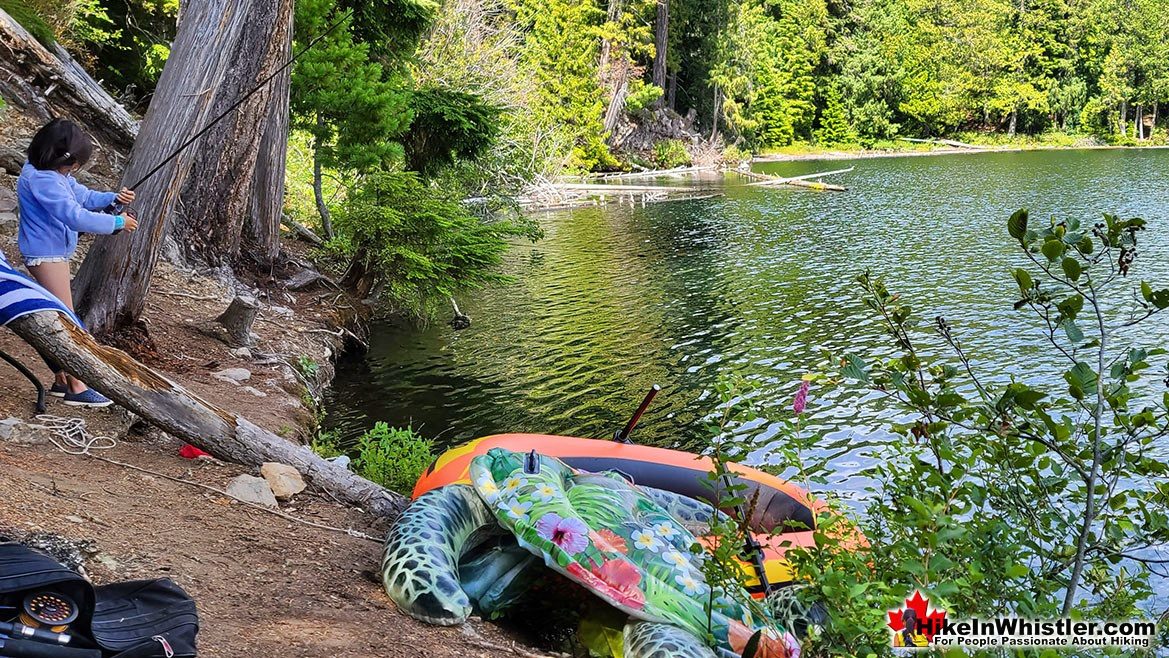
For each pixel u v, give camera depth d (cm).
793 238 2747
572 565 392
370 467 755
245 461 573
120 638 273
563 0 5084
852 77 7812
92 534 399
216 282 1260
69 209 583
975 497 382
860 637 341
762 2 7731
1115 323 1576
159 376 561
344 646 351
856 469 969
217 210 1328
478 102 1928
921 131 8412
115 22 2023
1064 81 8581
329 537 499
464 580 429
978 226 2958
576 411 1163
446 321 1616
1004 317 1675
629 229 2952
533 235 1642
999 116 8581
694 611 390
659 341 1520
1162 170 5203
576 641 417
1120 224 359
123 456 546
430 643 375
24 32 1435
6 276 524
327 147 1648
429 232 1489
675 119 6353
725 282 2048
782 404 1188
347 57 1619
